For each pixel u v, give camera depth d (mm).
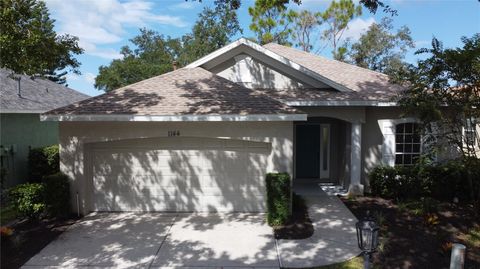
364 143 14172
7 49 10227
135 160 11680
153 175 11711
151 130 11211
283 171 11219
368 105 13156
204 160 11664
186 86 12750
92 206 11742
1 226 10406
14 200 10625
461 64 9703
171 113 10766
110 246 9039
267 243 9219
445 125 11359
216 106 11195
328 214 11453
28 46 10523
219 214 11562
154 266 8000
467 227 10391
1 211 12352
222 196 11766
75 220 10938
